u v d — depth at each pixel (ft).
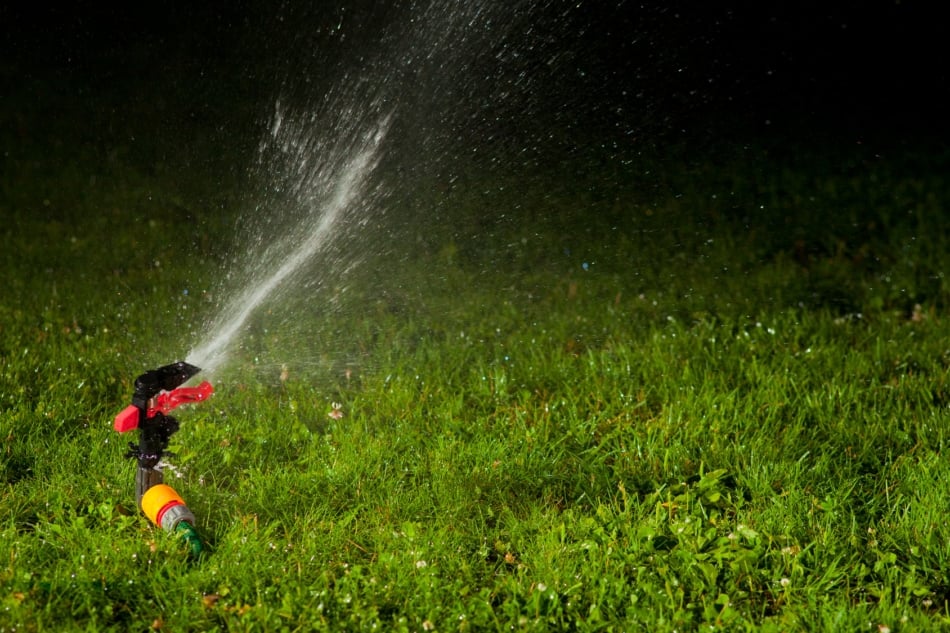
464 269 21.25
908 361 16.53
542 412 14.96
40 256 21.43
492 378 16.20
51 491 12.05
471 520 11.99
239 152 27.73
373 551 11.39
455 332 18.33
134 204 24.84
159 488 11.18
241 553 10.83
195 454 13.26
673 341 17.34
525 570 10.97
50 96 31.35
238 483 12.97
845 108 29.99
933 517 11.78
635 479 12.99
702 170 26.43
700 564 10.79
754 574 10.84
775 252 22.00
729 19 33.09
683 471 13.23
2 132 29.19
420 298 19.83
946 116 29.66
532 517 12.00
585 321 18.60
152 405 11.17
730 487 12.92
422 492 12.46
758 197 25.02
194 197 25.17
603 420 14.67
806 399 14.94
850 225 23.21
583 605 10.39
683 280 20.53
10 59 33.45
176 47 33.40
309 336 18.06
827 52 32.45
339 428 14.28
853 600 10.64
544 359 16.81
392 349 17.49
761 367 16.05
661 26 31.78
